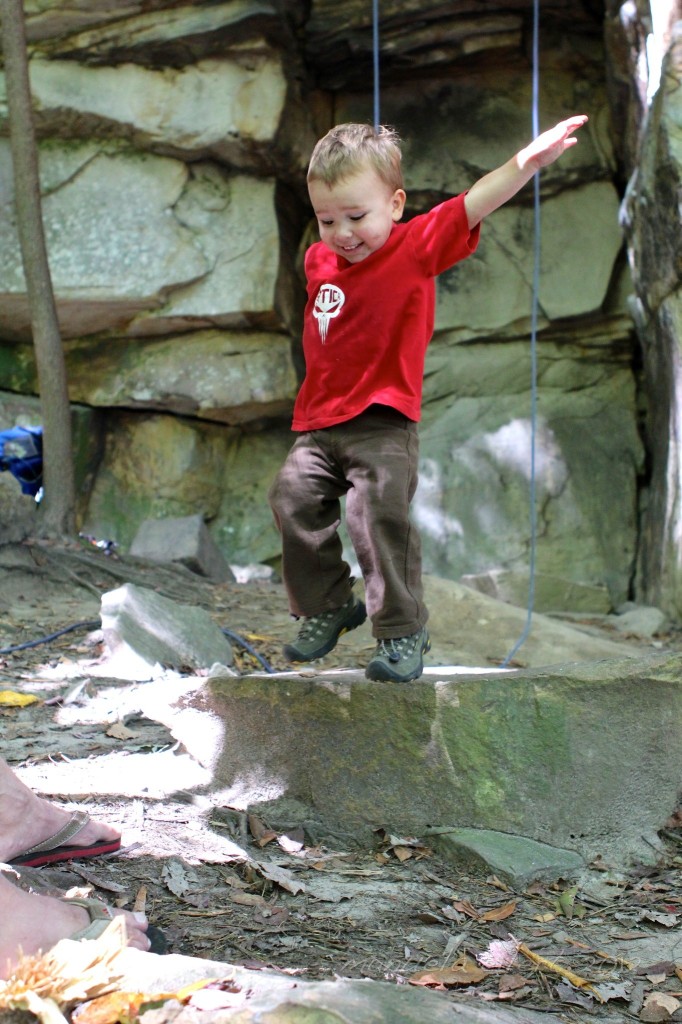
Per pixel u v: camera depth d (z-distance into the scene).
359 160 3.03
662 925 3.07
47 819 3.00
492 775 3.54
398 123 11.23
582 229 11.13
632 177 9.71
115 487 11.45
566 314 11.08
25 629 6.58
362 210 3.06
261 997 2.05
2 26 8.84
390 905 3.08
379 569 3.24
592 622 9.57
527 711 3.57
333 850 3.52
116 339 11.07
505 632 7.63
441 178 11.19
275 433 11.85
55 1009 1.91
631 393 11.41
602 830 3.59
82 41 10.09
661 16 8.77
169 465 11.38
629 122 10.11
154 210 10.53
